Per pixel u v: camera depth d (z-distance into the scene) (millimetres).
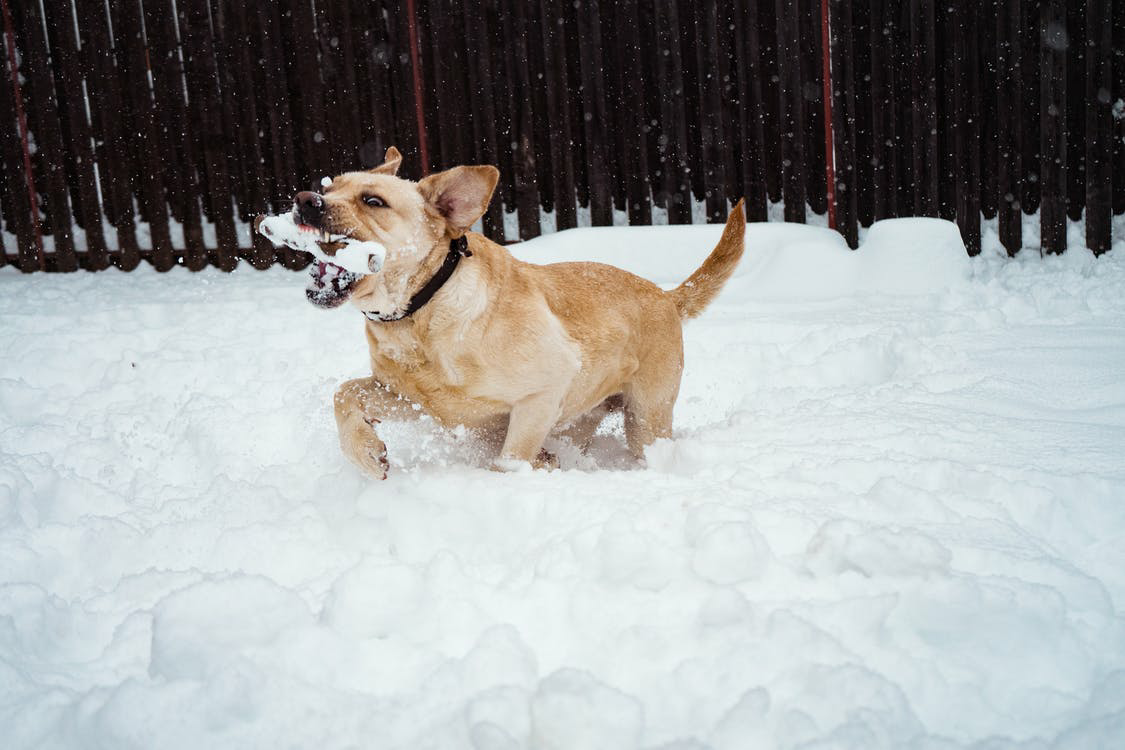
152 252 8594
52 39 8273
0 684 2256
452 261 3592
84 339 6203
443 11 8320
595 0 8305
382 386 3873
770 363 5898
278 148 8430
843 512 3016
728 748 1957
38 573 2986
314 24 8312
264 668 2246
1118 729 1950
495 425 4016
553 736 1993
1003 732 2049
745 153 8578
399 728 2086
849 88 8484
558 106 8484
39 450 4281
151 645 2422
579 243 7891
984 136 8898
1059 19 8594
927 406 4461
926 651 2299
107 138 8344
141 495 3801
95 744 2094
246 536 3076
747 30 8422
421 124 8453
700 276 4871
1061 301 6863
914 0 8453
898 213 8844
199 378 5512
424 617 2539
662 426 4582
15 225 8484
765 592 2533
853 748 1911
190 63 8297
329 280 3412
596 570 2699
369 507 3416
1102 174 8789
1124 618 2424
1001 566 2631
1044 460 3504
